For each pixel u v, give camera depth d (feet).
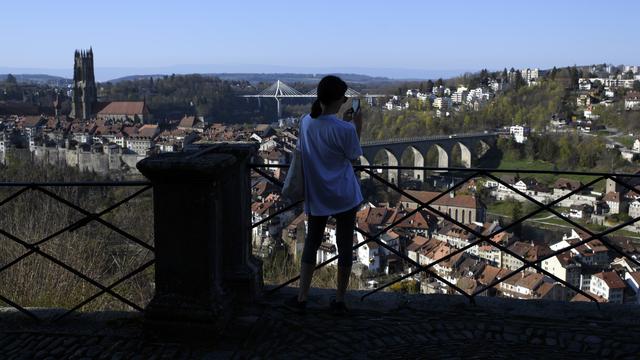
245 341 12.51
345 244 13.65
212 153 13.34
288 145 271.49
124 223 35.24
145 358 11.92
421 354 11.95
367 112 411.34
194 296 12.53
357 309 14.33
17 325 13.62
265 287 15.69
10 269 22.03
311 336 12.77
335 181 13.08
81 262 24.43
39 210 31.35
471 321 13.65
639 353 12.00
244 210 14.39
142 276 26.11
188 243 12.43
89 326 13.50
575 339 12.67
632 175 14.24
